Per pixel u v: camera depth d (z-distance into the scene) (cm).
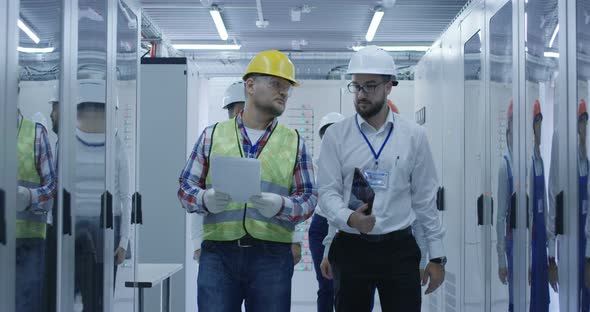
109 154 271
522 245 278
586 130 216
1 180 193
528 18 268
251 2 567
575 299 226
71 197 233
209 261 250
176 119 494
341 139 272
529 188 268
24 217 206
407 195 270
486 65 337
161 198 491
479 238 354
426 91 514
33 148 211
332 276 275
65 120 229
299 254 328
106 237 268
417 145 269
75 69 237
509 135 295
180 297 488
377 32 677
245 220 247
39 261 215
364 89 264
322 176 272
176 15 612
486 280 340
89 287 252
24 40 205
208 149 257
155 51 653
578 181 223
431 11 595
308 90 664
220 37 696
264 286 248
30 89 209
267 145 256
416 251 267
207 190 244
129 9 311
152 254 489
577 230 223
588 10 219
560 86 233
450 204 429
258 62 253
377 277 262
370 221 249
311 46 746
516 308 287
